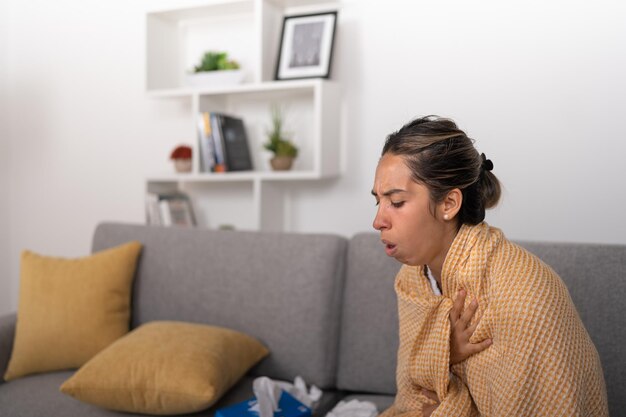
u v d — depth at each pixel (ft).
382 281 5.81
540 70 7.36
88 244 10.23
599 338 4.95
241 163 8.56
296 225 8.69
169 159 9.09
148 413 5.33
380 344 5.75
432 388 4.15
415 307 4.12
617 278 4.97
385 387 5.72
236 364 5.69
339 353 6.04
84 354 6.38
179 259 6.73
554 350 3.44
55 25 10.21
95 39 9.94
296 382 5.75
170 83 9.12
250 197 8.99
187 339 5.64
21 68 10.52
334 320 6.09
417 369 4.12
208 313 6.48
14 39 10.53
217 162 8.26
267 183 8.23
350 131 8.30
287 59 8.16
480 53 7.63
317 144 7.69
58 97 10.28
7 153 10.60
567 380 3.42
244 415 4.97
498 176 7.62
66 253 10.43
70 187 10.30
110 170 9.98
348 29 8.24
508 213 7.61
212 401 5.13
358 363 5.84
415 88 7.95
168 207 8.60
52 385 6.00
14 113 10.61
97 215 10.13
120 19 9.73
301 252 6.21
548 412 3.44
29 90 10.48
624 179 7.08
